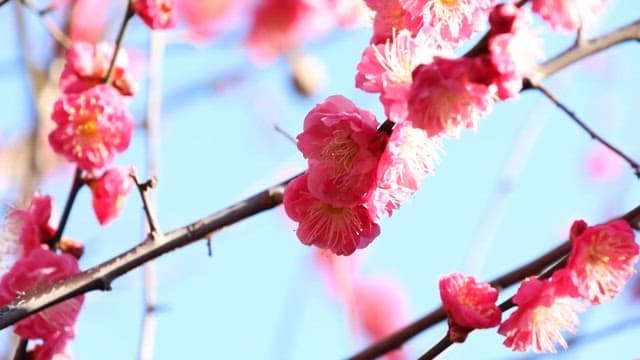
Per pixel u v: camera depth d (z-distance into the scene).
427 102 1.09
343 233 1.14
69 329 1.23
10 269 1.21
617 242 1.12
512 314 1.12
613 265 1.12
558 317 1.12
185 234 1.18
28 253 1.23
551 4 1.17
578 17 1.17
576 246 1.12
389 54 1.10
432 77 1.08
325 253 1.18
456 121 1.09
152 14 1.23
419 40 1.11
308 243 1.14
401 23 1.13
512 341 1.12
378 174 1.11
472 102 1.08
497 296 1.12
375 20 1.13
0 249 1.23
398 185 1.11
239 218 1.19
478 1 1.11
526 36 1.09
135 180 1.18
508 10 1.09
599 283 1.12
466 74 1.08
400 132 1.11
